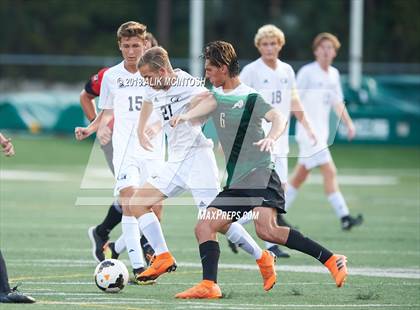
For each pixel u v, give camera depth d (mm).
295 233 25625
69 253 35188
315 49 43094
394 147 87812
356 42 89188
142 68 26141
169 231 42938
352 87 88750
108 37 129625
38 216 48062
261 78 36125
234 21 128625
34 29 127938
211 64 25172
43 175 71562
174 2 129750
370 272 31312
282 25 127250
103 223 31234
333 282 28969
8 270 30750
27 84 110562
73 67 110875
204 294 25188
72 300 24672
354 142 87750
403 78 91000
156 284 28016
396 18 122688
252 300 25109
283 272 31156
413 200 58594
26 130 89000
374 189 65375
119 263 26391
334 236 41562
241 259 34344
